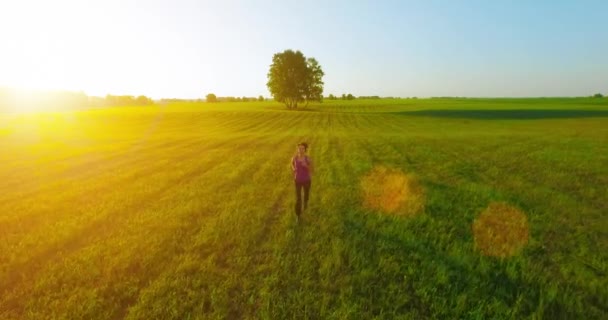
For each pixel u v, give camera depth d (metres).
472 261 6.82
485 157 19.73
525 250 7.32
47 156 23.52
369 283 5.95
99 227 8.98
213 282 5.94
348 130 44.75
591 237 8.09
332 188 12.73
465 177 14.70
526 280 6.09
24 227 9.05
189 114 74.50
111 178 15.44
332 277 6.20
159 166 18.44
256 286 5.85
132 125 57.81
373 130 44.09
